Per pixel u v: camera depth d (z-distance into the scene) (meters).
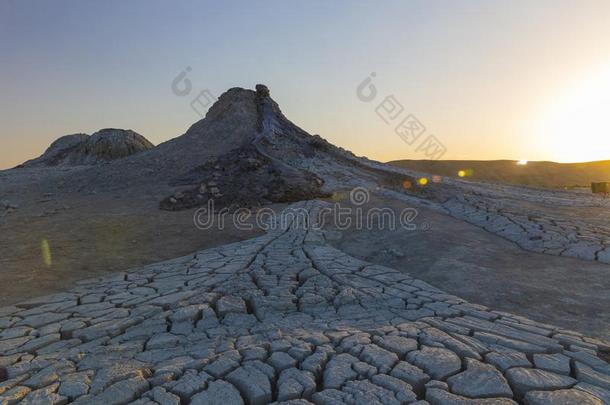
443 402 3.64
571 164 65.50
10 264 9.41
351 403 3.67
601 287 6.94
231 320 6.02
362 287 7.24
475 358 4.50
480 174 60.06
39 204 18.41
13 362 4.79
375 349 4.73
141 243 11.44
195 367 4.45
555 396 3.69
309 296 6.86
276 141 26.91
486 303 6.46
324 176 21.69
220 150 26.28
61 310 6.50
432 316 5.86
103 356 4.88
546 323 5.61
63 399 3.87
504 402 3.61
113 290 7.46
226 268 8.56
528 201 18.12
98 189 21.05
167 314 6.21
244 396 3.96
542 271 7.97
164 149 28.27
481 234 11.40
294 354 4.70
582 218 13.11
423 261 8.91
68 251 10.59
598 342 4.83
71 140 57.00
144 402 3.79
